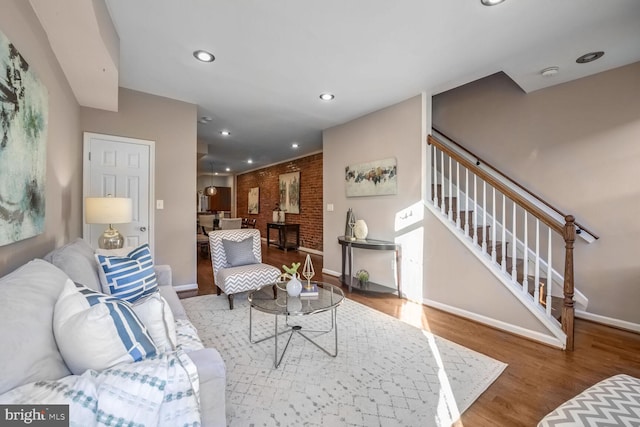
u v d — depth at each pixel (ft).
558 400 5.58
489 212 11.86
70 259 5.04
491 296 9.05
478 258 9.36
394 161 12.13
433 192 12.06
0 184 3.80
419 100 11.21
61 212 7.41
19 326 2.80
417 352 7.36
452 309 10.11
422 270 11.12
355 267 14.21
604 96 9.27
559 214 10.08
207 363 3.39
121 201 8.53
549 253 7.97
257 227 31.50
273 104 12.33
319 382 6.07
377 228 13.05
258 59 8.61
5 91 3.89
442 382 6.09
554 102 10.28
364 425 4.89
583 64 8.85
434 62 8.78
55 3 4.98
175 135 11.85
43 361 2.90
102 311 3.17
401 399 5.55
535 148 10.73
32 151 4.87
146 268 6.40
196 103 12.26
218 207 38.40
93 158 10.28
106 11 6.23
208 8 6.37
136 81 10.16
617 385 3.73
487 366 6.72
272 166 28.81
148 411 2.81
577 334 8.56
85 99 9.34
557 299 9.64
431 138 10.87
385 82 10.18
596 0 6.05
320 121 14.64
